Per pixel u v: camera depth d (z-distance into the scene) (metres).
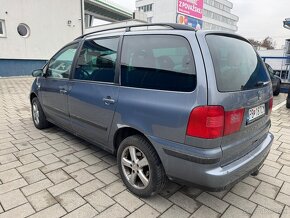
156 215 2.34
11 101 7.39
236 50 2.46
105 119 2.88
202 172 2.02
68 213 2.33
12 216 2.26
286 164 3.46
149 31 2.55
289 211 2.46
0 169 3.11
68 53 3.73
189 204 2.52
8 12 12.66
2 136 4.30
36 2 13.70
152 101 2.31
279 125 5.43
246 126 2.30
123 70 2.69
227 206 2.51
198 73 2.03
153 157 2.38
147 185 2.48
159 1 44.66
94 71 3.11
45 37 14.44
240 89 2.21
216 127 1.97
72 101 3.46
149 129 2.35
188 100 2.05
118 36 2.87
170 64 2.26
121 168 2.77
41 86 4.31
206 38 2.16
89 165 3.29
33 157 3.49
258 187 2.87
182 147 2.12
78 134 3.60
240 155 2.32
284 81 11.45
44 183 2.82
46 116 4.46
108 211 2.37
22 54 13.60
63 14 15.05
